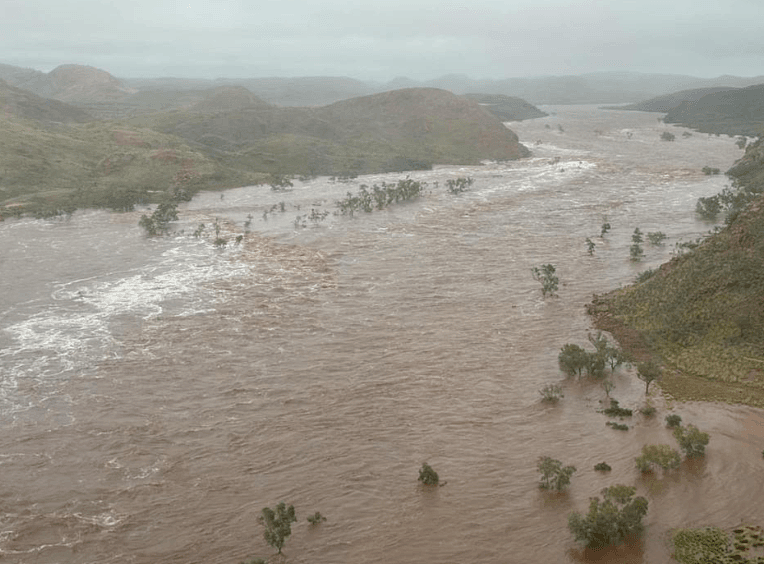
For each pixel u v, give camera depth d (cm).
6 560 3678
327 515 3994
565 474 4112
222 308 7562
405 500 4112
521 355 6150
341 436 4869
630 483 4153
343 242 10556
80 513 4078
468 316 7175
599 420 4950
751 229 7288
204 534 3869
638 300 7081
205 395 5531
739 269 6675
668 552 3528
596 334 6556
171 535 3869
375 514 3994
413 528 3856
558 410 5131
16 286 8400
